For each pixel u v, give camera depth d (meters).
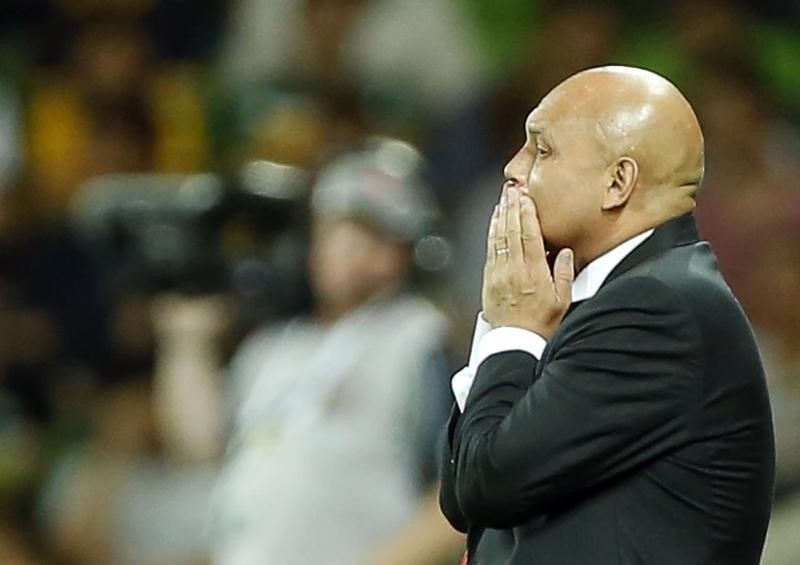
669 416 10.71
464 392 11.50
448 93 33.09
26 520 26.67
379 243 20.94
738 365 10.84
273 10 34.41
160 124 33.56
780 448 22.67
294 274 22.83
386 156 22.62
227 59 34.66
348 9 33.81
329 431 20.50
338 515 20.31
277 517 20.44
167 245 23.94
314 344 21.33
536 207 11.27
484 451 10.80
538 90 31.59
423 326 20.72
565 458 10.66
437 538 19.88
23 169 32.50
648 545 10.76
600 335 10.76
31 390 28.72
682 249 11.05
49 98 33.44
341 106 32.03
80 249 29.55
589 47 31.59
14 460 27.23
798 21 33.28
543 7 33.38
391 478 20.36
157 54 34.44
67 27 34.41
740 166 29.75
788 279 27.38
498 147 31.72
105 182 30.80
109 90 33.53
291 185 23.34
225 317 24.00
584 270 11.23
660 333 10.72
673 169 11.07
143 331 25.95
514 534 11.14
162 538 25.73
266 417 21.09
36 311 29.31
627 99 11.12
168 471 25.92
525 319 11.23
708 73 30.94
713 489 10.83
